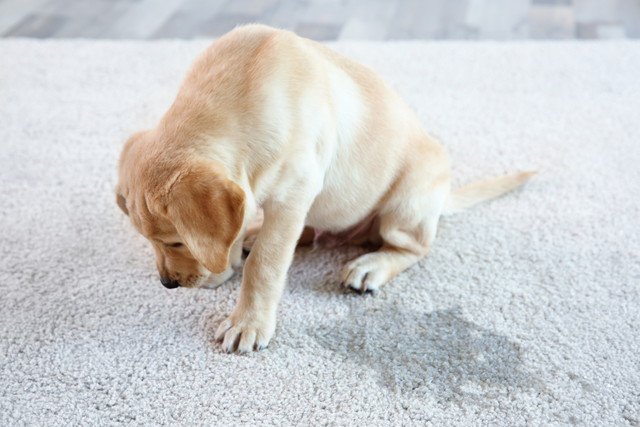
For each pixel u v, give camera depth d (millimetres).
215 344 1174
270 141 1116
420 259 1280
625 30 1778
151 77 1652
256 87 1119
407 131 1247
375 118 1219
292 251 1175
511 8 1882
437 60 1676
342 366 1146
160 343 1175
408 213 1254
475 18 1848
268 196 1143
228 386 1126
